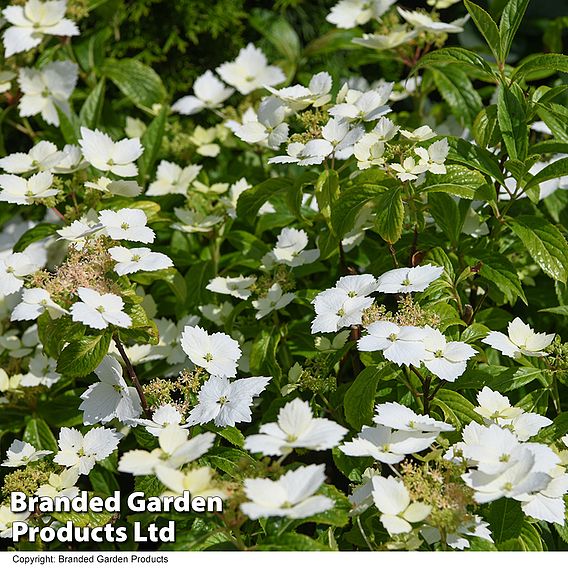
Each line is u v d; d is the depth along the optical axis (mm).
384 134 1286
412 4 1890
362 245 1423
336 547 1153
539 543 1179
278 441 1106
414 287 1203
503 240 1385
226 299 1425
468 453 1131
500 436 1139
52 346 1216
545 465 1141
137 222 1235
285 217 1438
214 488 1092
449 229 1311
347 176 1386
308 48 1603
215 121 1704
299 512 1071
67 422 1368
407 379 1237
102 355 1207
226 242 1517
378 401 1274
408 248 1343
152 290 1452
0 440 1408
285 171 1560
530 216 1293
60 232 1251
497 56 1307
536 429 1187
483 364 1299
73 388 1420
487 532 1153
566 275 1271
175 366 1366
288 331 1356
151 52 1695
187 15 1683
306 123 1312
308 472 1090
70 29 1467
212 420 1229
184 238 1481
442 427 1146
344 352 1277
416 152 1266
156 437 1230
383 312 1216
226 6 1705
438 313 1256
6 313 1433
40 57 1534
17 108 1589
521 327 1241
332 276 1406
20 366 1404
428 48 1507
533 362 1295
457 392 1286
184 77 1725
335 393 1293
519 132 1290
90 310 1177
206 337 1232
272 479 1169
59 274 1216
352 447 1140
